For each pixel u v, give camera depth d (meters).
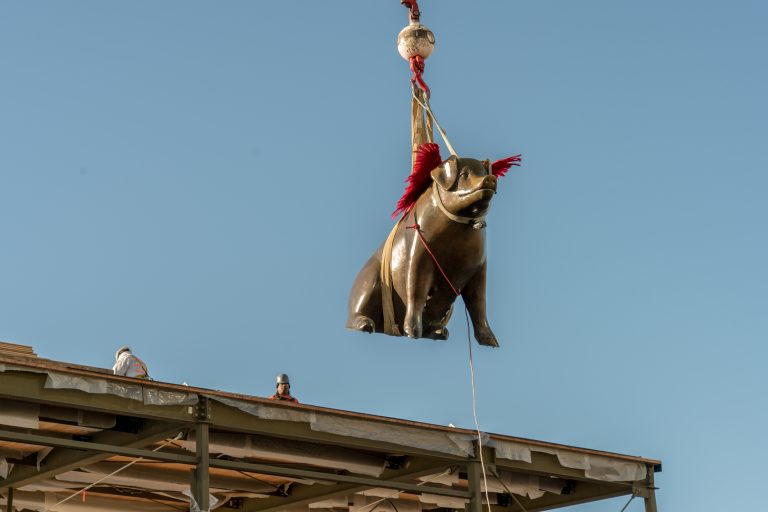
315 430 16.27
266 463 18.83
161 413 15.10
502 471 20.17
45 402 14.38
